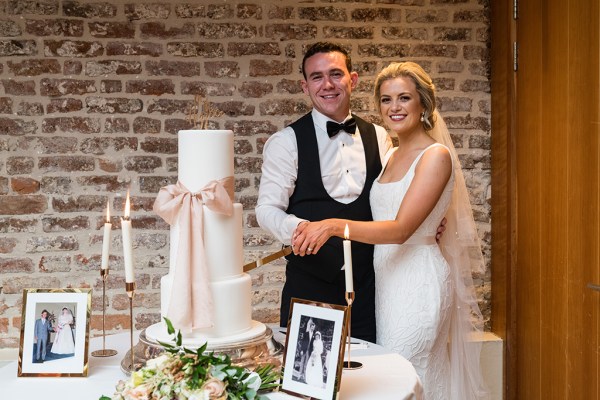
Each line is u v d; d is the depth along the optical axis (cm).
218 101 360
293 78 363
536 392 339
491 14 371
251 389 168
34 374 198
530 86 338
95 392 186
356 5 366
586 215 289
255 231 366
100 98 354
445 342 275
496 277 375
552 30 313
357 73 348
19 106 350
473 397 285
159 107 357
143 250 360
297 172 298
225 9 358
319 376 181
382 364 212
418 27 371
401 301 267
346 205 294
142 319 362
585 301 292
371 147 302
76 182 355
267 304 368
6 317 354
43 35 350
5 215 352
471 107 376
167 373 161
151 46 356
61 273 356
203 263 198
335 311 183
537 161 333
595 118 280
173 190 203
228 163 206
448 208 281
